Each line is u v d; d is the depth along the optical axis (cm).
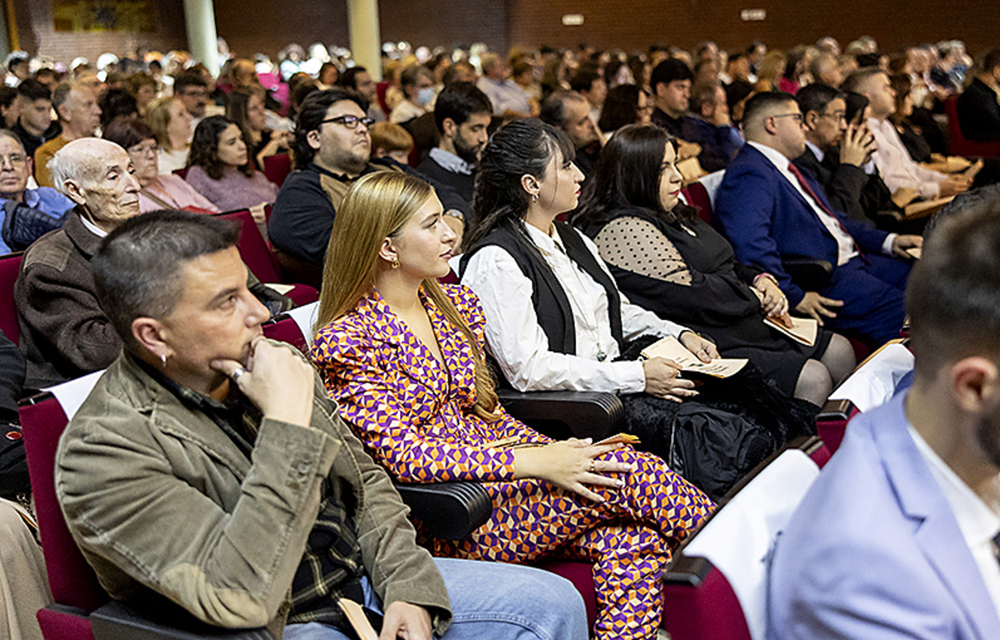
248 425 130
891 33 1394
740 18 1504
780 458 105
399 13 1791
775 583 82
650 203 269
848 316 317
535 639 137
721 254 282
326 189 329
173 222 118
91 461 114
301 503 117
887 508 76
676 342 242
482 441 182
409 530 147
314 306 188
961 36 1345
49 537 130
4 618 160
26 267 224
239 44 1942
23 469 184
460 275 223
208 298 117
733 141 574
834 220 331
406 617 133
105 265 116
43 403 129
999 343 69
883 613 72
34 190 302
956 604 73
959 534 76
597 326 235
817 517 78
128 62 1305
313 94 331
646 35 1597
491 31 1752
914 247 340
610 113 465
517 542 167
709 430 205
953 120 659
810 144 391
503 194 225
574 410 202
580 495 166
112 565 121
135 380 122
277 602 116
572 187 224
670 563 87
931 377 75
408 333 171
